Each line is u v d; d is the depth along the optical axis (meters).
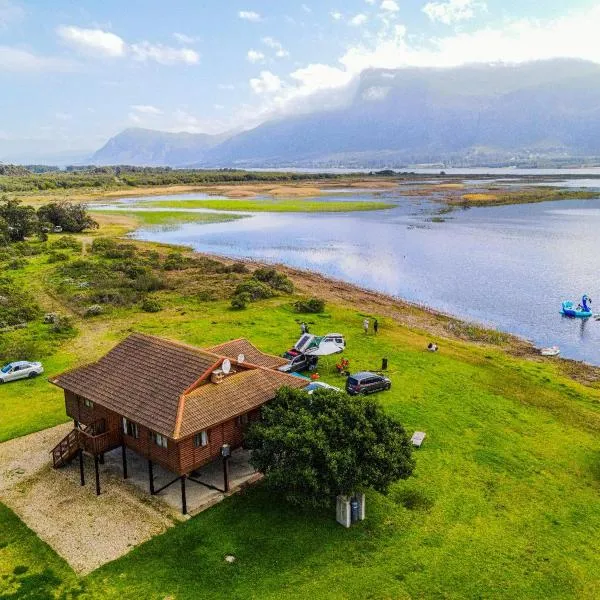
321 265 93.94
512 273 85.75
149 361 30.91
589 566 23.70
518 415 38.06
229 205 182.50
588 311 65.38
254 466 27.56
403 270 89.19
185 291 74.62
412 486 29.30
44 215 131.00
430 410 38.34
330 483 25.33
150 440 27.94
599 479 30.48
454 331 59.16
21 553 24.56
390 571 23.17
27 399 41.03
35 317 61.97
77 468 31.73
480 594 22.00
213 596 21.88
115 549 24.70
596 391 43.34
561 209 161.38
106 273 82.44
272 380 31.05
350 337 54.72
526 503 28.09
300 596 21.80
